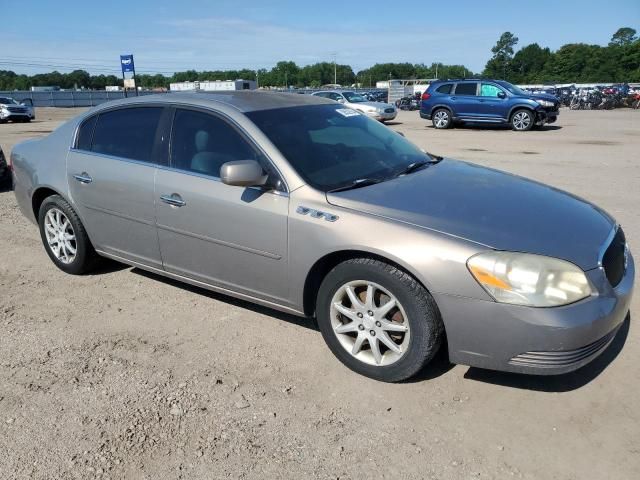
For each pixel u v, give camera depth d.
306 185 3.35
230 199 3.57
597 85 43.53
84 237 4.70
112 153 4.34
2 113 28.48
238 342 3.71
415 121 25.34
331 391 3.14
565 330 2.67
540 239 2.87
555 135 16.80
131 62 25.08
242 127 3.66
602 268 2.89
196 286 4.22
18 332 3.92
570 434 2.73
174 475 2.54
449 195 3.34
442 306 2.87
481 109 19.42
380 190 3.37
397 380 3.14
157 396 3.13
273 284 3.52
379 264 3.04
